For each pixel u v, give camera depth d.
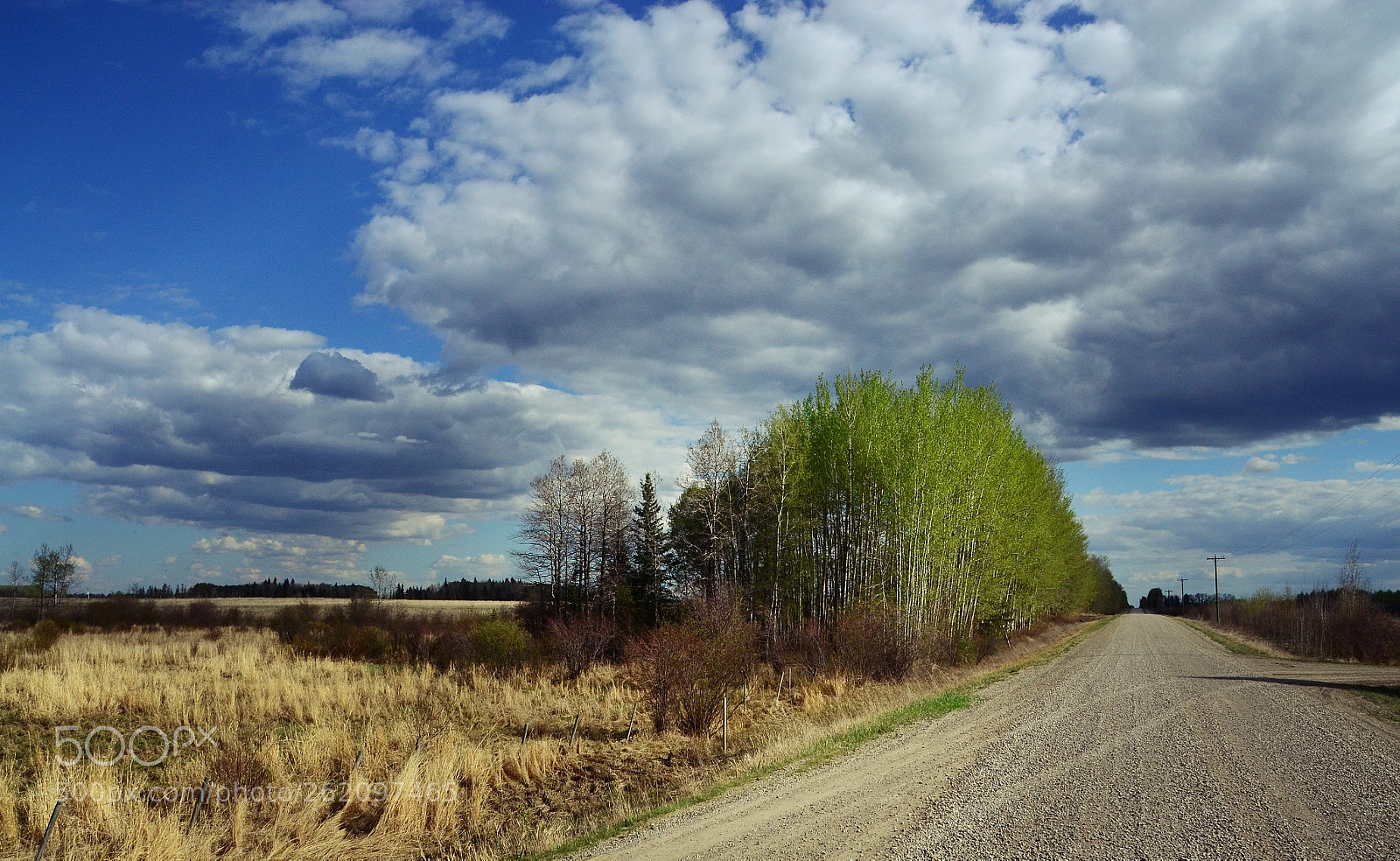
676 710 18.03
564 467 46.34
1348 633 38.69
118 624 54.00
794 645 28.83
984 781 10.75
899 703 19.47
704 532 38.53
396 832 10.54
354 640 35.88
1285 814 8.92
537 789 13.23
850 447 33.84
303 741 14.43
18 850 8.91
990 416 35.69
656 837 8.86
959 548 31.84
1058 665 31.23
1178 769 11.45
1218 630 68.50
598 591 45.00
